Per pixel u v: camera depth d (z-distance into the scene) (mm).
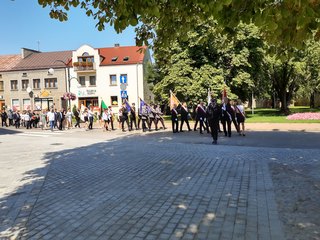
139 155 12391
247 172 9016
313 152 11836
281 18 4020
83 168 10250
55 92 53719
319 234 4789
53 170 10102
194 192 7211
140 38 6645
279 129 20359
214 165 10109
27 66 54875
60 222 5602
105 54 54719
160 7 5512
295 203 6254
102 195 7164
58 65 53406
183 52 33312
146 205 6387
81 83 53281
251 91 35844
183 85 32688
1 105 55906
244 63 32312
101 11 5605
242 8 3934
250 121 26547
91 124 26844
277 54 5566
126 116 23500
